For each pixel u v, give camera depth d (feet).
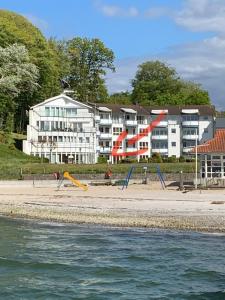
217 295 67.26
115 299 66.39
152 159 339.77
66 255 89.71
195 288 70.13
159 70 526.16
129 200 149.48
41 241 102.12
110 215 124.67
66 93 384.88
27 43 358.64
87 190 190.29
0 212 140.05
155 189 187.93
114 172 256.73
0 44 346.13
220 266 80.12
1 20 358.84
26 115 365.61
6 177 250.98
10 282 73.92
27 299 67.05
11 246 97.66
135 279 74.43
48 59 367.66
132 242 98.78
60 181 226.99
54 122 339.16
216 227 109.09
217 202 138.92
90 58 428.97
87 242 100.12
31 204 150.41
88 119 347.15
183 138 388.16
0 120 337.52
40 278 75.82
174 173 249.75
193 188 183.73
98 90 433.48
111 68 436.35
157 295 67.51
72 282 73.77
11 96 327.26
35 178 249.75
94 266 81.76
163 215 121.08
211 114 389.19
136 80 531.50
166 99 478.18
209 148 190.60
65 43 428.15
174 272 77.41
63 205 144.36
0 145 311.68
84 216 126.11
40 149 325.01
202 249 91.35
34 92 356.59
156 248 93.04
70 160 331.98
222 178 186.39
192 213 122.21
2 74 323.16
